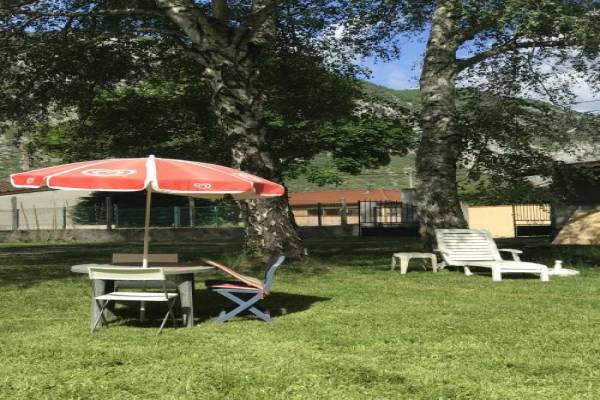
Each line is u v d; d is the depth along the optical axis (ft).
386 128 128.06
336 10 53.98
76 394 15.25
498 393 15.02
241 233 118.01
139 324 24.94
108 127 103.09
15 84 57.82
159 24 58.70
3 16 49.19
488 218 126.11
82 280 39.91
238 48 44.75
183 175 21.65
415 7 52.37
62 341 21.38
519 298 30.89
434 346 20.13
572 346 19.98
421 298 30.94
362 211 118.52
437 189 47.21
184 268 23.72
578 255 53.52
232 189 21.88
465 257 42.57
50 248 83.41
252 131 44.80
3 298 32.01
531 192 59.16
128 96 100.07
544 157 55.21
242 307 24.91
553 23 36.86
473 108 54.13
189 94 86.07
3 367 17.85
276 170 45.70
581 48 41.19
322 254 59.93
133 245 89.51
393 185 299.38
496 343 20.53
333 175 136.98
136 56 63.98
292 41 61.31
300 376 16.61
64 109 66.49
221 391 15.38
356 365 17.74
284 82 70.44
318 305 29.07
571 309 27.37
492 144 55.62
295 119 89.04
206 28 44.62
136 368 17.63
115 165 22.26
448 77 47.93
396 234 114.11
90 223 122.83
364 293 32.91
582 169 55.01
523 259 50.75
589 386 15.56
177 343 20.94
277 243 44.29
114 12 48.73
